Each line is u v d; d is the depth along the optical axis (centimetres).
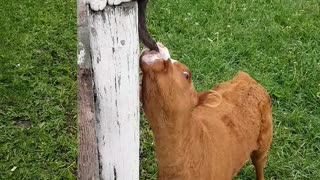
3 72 279
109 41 132
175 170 156
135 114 142
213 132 176
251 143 196
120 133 142
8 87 271
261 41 309
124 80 136
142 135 248
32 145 242
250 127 195
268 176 232
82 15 136
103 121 141
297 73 284
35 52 296
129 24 132
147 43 139
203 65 287
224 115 187
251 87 204
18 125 253
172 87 141
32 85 272
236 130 188
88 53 134
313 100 269
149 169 232
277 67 290
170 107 142
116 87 137
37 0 336
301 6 341
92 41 133
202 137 166
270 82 277
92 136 143
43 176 227
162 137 148
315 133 250
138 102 141
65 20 323
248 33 314
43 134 245
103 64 134
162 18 322
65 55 296
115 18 131
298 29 319
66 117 258
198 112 180
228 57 297
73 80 278
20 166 231
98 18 130
